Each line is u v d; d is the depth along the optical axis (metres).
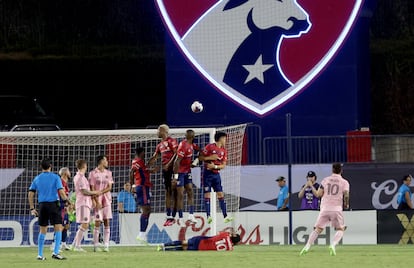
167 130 66.25
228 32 87.19
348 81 86.75
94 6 134.50
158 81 129.00
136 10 133.88
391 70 122.44
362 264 50.75
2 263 53.44
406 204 72.44
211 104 88.06
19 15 132.75
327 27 85.81
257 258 55.22
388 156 78.25
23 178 74.88
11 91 128.38
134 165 64.94
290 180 71.88
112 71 129.38
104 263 52.62
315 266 49.62
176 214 70.81
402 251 61.41
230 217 67.81
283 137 79.88
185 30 87.56
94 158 76.12
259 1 87.00
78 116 128.25
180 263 51.94
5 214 74.00
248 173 75.19
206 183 66.69
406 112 119.12
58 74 129.12
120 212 71.50
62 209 64.56
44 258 55.88
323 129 86.81
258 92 86.81
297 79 86.38
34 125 98.12
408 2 130.62
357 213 70.06
